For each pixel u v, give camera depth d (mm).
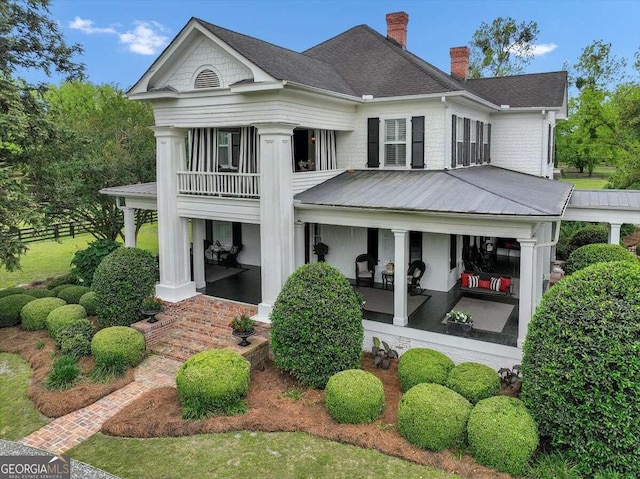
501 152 21750
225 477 8125
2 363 13008
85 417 10156
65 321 14133
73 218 23438
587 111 38906
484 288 14805
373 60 18109
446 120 15367
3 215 14336
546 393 8062
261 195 13562
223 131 16391
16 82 19422
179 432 9344
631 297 7777
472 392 9594
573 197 18359
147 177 25328
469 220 11609
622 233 29312
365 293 15820
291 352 11117
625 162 31953
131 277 14234
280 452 8797
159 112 15266
